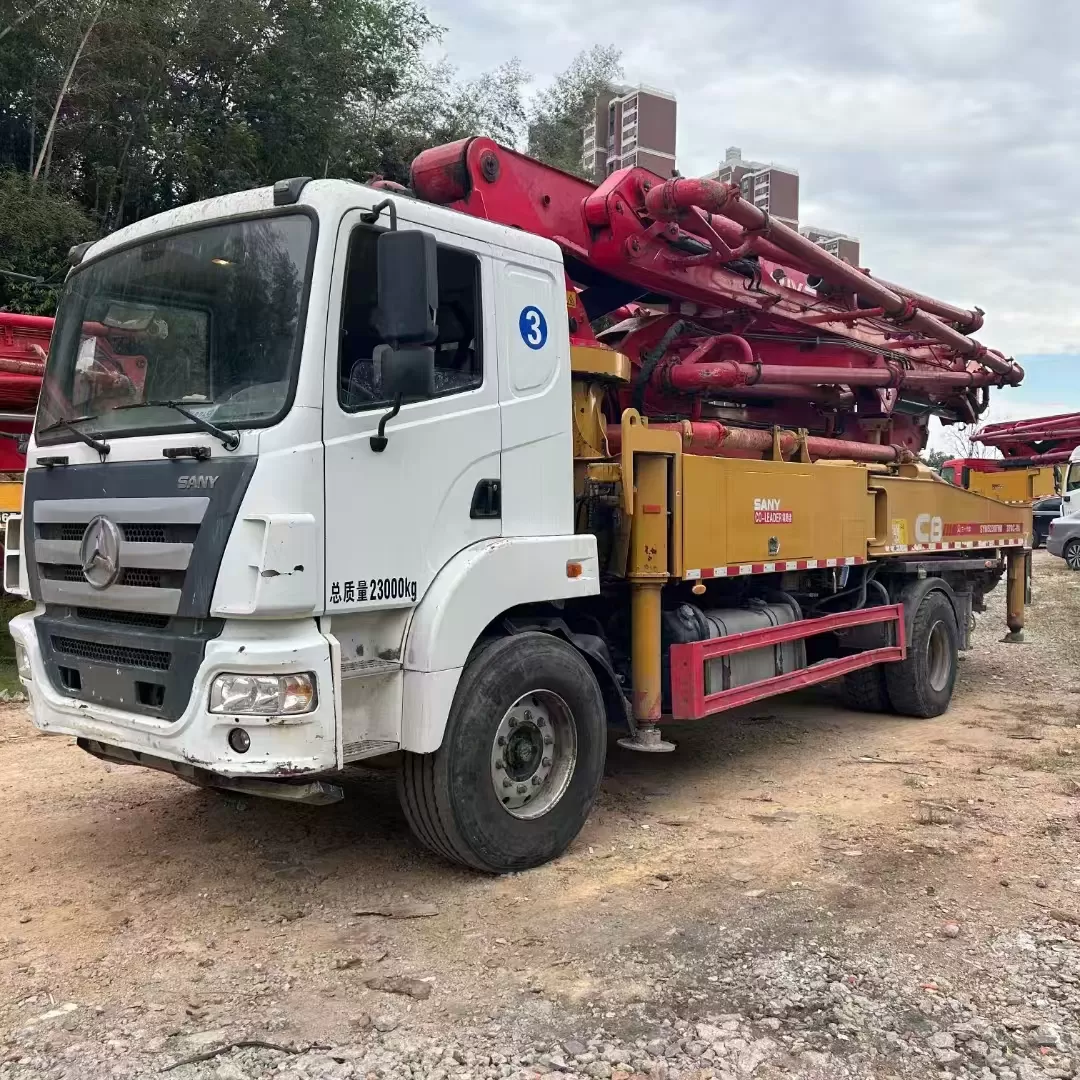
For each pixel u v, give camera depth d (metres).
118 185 17.09
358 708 4.06
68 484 4.32
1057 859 4.80
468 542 4.41
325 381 3.78
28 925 4.03
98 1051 3.08
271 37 17.66
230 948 3.82
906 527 8.05
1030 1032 3.21
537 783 4.71
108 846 4.96
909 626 8.04
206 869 4.65
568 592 4.81
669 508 5.43
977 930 3.98
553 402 4.90
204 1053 3.06
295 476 3.65
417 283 3.69
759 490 6.19
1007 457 28.17
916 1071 2.99
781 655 6.51
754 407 7.95
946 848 4.95
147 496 3.89
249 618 3.62
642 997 3.41
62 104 16.33
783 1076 2.95
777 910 4.16
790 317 7.50
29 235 13.91
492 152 5.57
